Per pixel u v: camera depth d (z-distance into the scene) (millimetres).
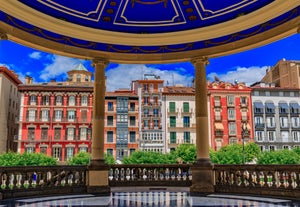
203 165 10375
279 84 64938
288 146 59469
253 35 9938
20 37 9422
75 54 10750
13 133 56094
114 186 11359
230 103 59344
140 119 57812
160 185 11508
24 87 54406
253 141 58375
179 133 58562
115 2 9469
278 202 7707
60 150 53375
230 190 9977
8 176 8461
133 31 10750
